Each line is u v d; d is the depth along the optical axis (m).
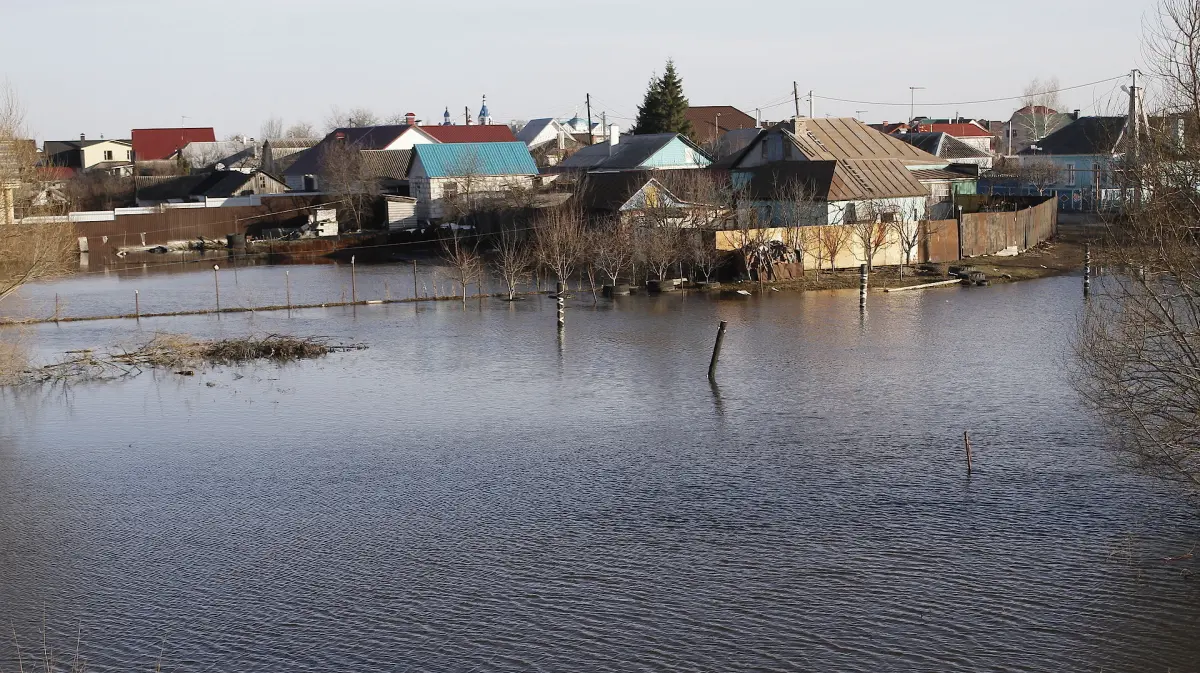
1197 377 17.22
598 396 32.97
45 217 44.75
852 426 28.64
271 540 21.64
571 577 19.28
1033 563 19.22
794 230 58.16
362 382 36.09
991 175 96.69
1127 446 22.38
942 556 19.67
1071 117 132.38
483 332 44.97
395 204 85.69
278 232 82.56
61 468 27.08
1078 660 15.88
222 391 35.38
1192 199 17.03
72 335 46.06
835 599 18.06
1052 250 66.94
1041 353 37.50
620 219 59.88
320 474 25.97
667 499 23.28
